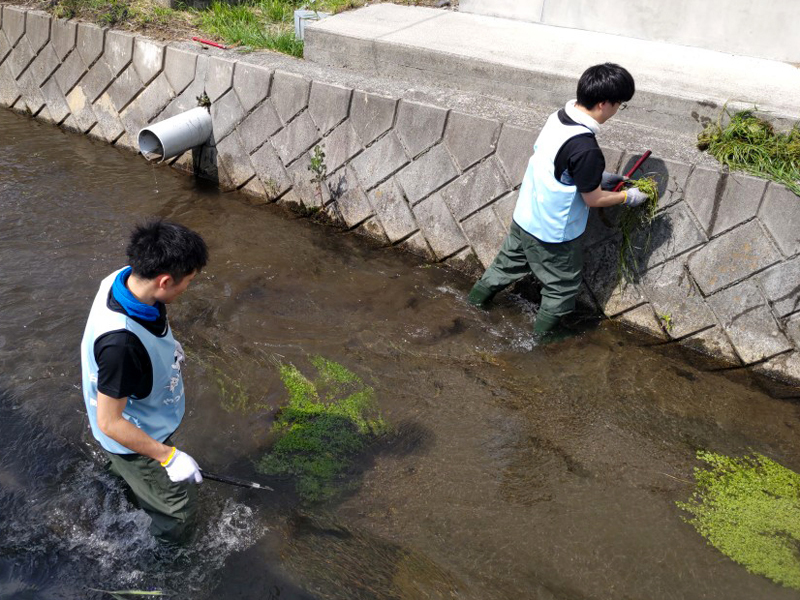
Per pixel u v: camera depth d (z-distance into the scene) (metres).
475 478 3.56
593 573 3.10
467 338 4.62
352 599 2.95
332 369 4.29
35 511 3.29
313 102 5.59
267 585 3.00
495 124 4.83
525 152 4.74
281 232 5.72
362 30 5.98
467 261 5.23
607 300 4.79
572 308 4.53
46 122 7.47
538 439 3.83
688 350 4.57
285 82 5.70
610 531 3.31
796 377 4.27
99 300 2.52
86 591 2.96
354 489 3.48
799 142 4.26
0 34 7.43
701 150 4.52
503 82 5.28
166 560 3.10
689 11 5.68
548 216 4.12
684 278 4.47
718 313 4.42
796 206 4.01
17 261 5.05
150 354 2.54
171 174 6.54
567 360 4.45
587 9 6.09
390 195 5.43
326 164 5.68
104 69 6.79
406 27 6.11
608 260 4.70
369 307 4.88
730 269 4.30
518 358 4.46
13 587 2.95
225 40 6.57
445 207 5.20
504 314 4.87
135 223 5.65
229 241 5.54
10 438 3.65
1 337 4.33
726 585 3.08
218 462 3.60
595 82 3.73
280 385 4.14
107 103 6.91
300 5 7.41
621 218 4.53
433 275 5.26
